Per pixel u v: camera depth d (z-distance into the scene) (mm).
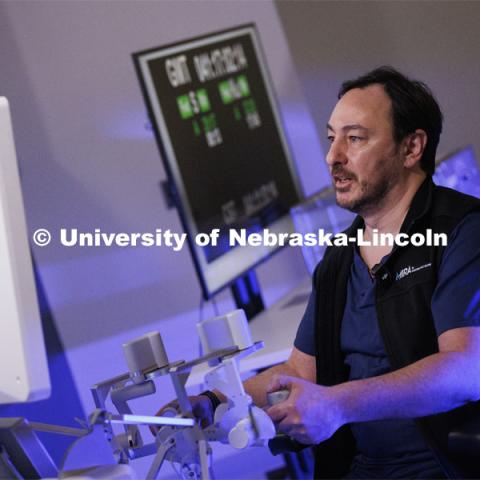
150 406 3219
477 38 4508
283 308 3270
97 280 3168
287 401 1378
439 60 4547
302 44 4496
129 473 1278
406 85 1829
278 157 3400
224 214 2959
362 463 1736
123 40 3500
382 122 1806
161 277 3426
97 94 3332
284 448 1767
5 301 1160
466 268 1624
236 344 1258
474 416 1587
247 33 3375
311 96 4516
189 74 2955
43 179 3061
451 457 1484
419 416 1526
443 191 1760
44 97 3131
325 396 1415
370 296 1761
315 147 4547
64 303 3035
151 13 3664
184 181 2797
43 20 3199
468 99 4543
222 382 1239
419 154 1811
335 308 1810
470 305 1604
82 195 3178
